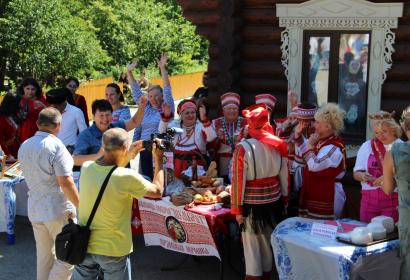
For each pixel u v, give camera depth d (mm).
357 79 7633
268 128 5207
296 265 4773
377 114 5152
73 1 27125
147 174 7422
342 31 7566
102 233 4461
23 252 6742
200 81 28250
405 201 4332
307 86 7867
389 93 7457
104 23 28750
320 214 5383
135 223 6062
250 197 5152
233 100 6520
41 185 5160
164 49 30172
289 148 5840
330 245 4598
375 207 5156
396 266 4598
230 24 7707
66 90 7270
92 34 25156
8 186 6805
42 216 5156
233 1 7641
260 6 7871
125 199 4480
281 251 4844
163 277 6051
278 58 7926
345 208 5676
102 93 20141
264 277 5402
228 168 6523
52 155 5102
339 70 7695
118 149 4496
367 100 7562
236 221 5441
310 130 5773
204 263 6391
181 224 5559
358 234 4609
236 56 7906
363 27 7406
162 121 6906
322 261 4562
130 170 4520
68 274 5152
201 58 34531
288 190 5312
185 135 6504
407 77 7344
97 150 5957
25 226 7574
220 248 5418
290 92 6441
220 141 6547
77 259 4430
